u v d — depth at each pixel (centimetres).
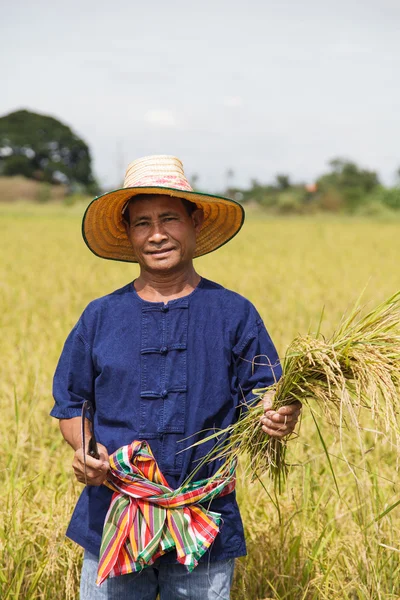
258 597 360
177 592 281
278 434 278
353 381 269
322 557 368
